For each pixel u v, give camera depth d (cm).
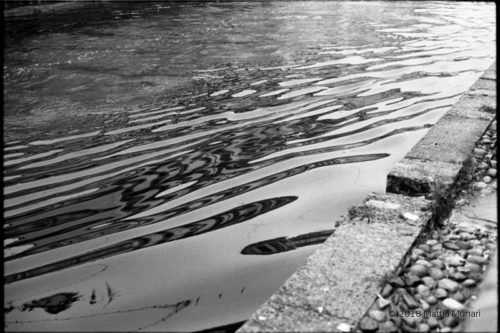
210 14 1688
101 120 696
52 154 581
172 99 783
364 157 543
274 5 1959
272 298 295
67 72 953
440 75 889
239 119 682
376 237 353
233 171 517
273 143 591
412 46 1159
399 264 325
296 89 822
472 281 315
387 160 534
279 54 1084
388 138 597
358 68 955
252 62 1013
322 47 1152
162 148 587
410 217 377
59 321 305
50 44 1195
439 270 326
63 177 517
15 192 486
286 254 369
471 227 384
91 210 445
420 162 458
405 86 823
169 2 2022
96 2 1972
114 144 605
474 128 536
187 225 414
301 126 648
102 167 538
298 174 505
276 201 450
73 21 1520
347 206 438
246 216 425
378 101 746
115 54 1096
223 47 1158
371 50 1117
